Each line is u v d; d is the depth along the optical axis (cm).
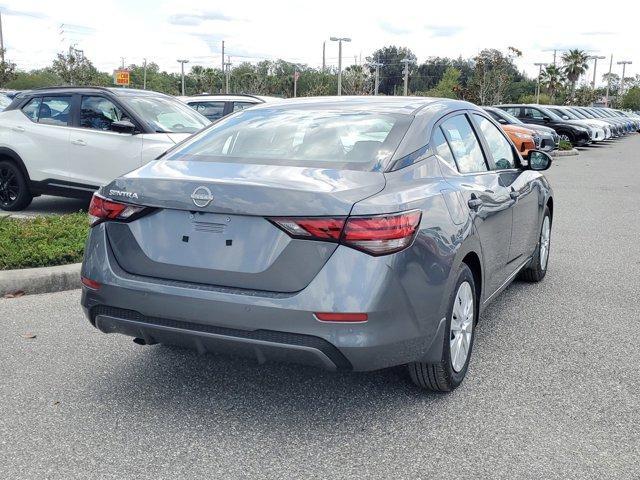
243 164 370
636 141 3756
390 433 350
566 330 518
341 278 320
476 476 309
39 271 594
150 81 10731
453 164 427
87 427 353
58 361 440
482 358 458
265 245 328
